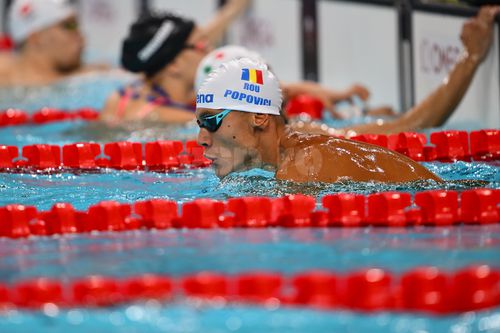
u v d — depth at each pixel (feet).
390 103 87.71
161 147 60.85
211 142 48.65
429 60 77.87
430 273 27.81
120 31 127.44
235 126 47.80
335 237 38.17
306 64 100.42
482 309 27.04
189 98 81.20
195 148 61.72
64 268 33.30
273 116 48.70
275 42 103.91
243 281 28.60
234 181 48.37
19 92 104.53
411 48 81.92
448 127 68.49
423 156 59.16
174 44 80.02
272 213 42.34
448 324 25.75
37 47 110.52
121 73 111.75
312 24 99.30
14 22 110.93
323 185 46.37
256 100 47.85
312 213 42.16
